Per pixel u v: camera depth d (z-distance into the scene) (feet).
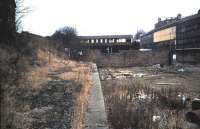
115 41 318.45
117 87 77.66
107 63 204.13
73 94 55.77
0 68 49.26
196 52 186.09
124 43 316.19
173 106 55.01
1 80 41.24
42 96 52.70
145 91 71.72
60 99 50.16
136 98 61.57
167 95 62.90
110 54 204.64
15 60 72.33
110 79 109.91
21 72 68.85
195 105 51.49
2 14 90.07
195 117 44.39
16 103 43.27
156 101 58.44
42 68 98.68
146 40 354.33
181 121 43.01
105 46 316.81
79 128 33.40
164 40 264.31
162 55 202.39
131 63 202.28
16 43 97.60
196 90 78.69
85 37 324.19
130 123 39.27
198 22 183.32
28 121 35.40
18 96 49.42
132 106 51.98
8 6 91.86
